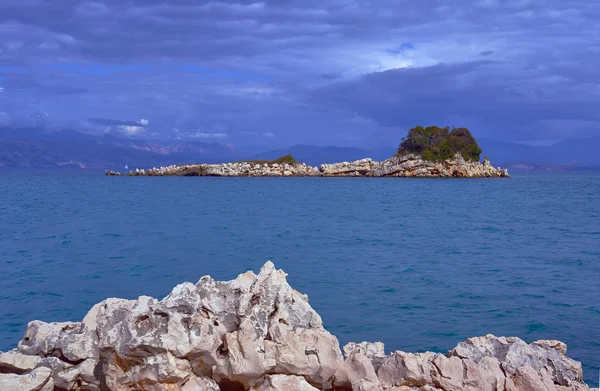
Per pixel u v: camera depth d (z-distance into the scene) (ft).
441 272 104.94
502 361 42.65
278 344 38.50
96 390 39.96
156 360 35.55
